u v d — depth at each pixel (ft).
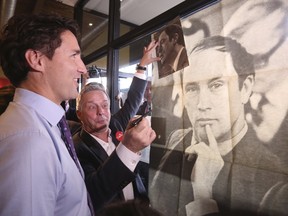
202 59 3.19
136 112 4.86
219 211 2.92
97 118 4.13
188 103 3.38
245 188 2.67
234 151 2.80
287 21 2.33
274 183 2.42
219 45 2.97
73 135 4.79
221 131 2.94
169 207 3.59
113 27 5.90
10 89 2.88
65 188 2.06
